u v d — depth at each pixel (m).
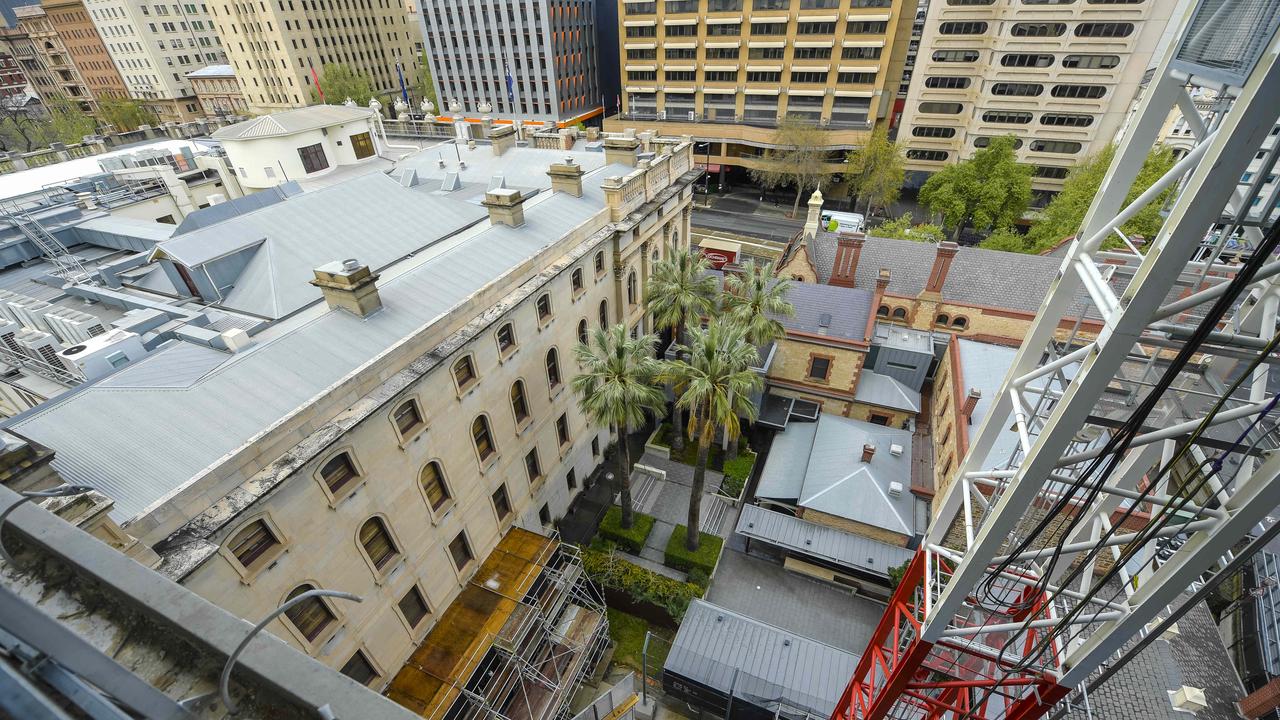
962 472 12.81
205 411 15.83
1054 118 58.16
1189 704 17.94
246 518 14.48
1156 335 7.56
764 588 27.56
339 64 96.62
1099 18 52.56
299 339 18.80
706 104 73.50
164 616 3.02
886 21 60.44
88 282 26.77
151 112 102.56
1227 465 11.17
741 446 34.16
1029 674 11.77
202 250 22.89
